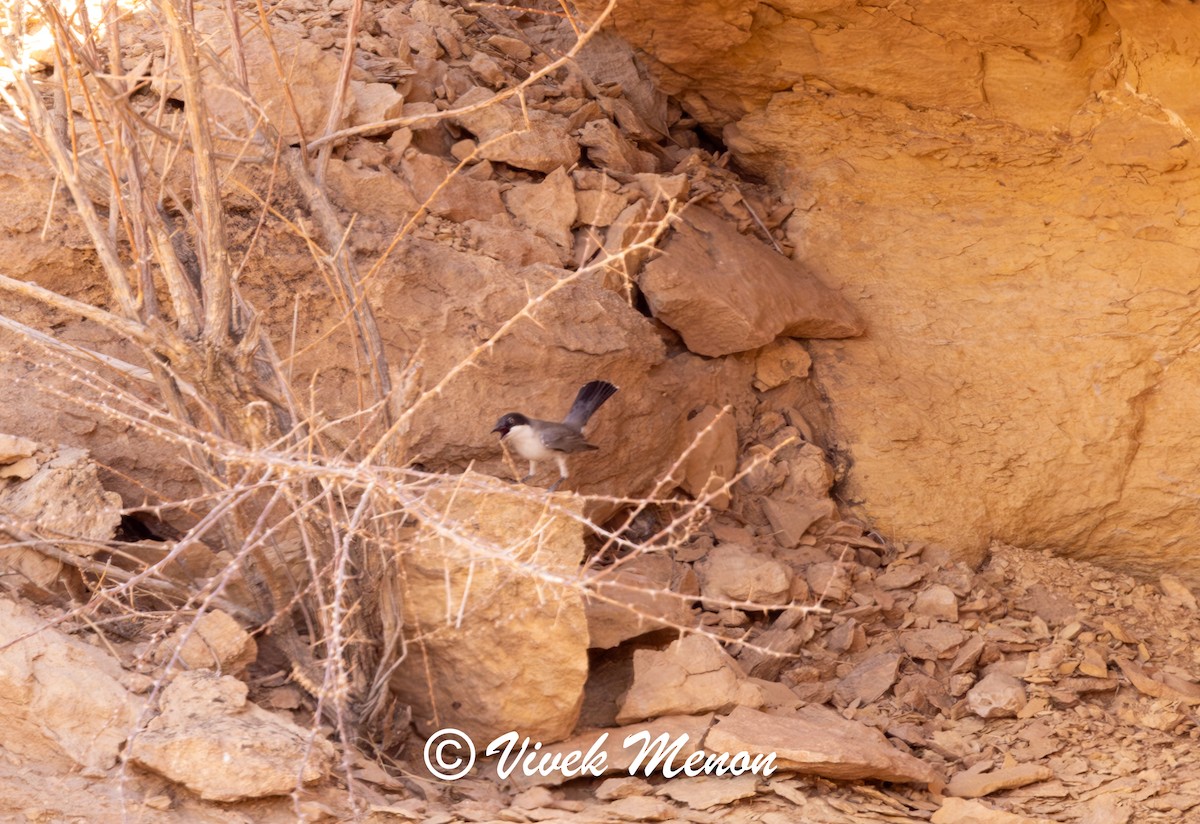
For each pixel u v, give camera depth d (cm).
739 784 912
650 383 1253
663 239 1330
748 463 1332
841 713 1128
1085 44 1319
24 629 797
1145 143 1357
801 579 1227
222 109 1120
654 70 1471
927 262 1461
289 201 1107
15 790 721
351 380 1091
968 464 1391
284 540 987
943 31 1330
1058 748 1110
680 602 1098
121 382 1008
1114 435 1389
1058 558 1412
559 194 1279
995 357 1425
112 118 818
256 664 930
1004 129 1408
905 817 946
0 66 1081
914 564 1331
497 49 1457
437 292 1141
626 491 1216
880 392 1404
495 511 935
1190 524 1392
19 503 874
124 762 654
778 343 1398
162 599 895
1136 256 1399
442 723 949
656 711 972
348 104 1191
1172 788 1038
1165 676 1246
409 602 927
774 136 1488
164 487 1005
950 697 1192
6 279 779
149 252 883
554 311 1170
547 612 927
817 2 1311
